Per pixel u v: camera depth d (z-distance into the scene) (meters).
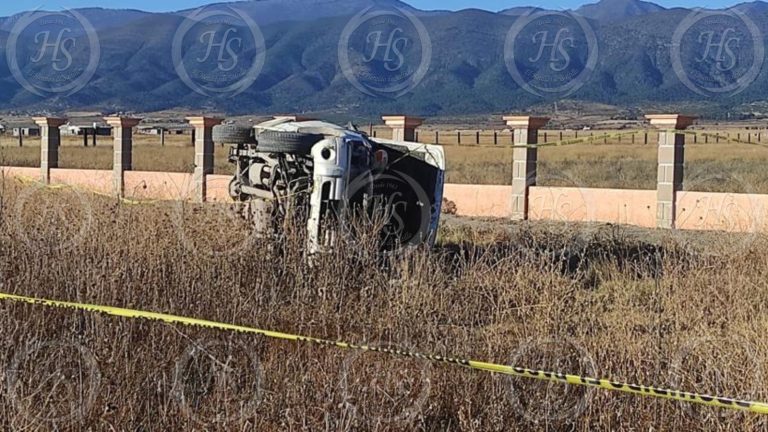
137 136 81.00
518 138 21.59
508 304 9.20
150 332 7.56
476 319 8.97
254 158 11.58
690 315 8.96
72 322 7.77
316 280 9.12
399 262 10.09
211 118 23.94
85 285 8.24
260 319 8.05
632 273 11.46
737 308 9.05
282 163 11.06
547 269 10.10
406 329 7.96
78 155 49.75
